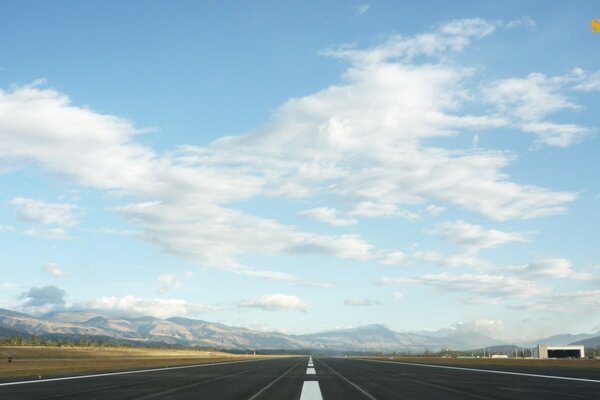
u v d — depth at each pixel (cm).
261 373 5556
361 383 3934
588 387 3525
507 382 4038
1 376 4750
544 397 2800
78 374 5178
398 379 4456
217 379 4422
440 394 2989
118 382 3981
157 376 4866
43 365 7938
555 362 11362
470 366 8169
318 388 3438
